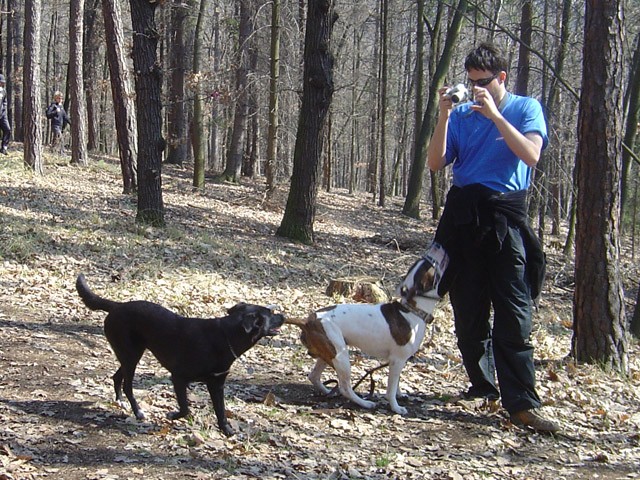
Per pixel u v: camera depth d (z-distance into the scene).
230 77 23.22
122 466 4.01
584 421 5.55
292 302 9.12
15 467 3.83
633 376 7.11
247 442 4.45
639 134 19.72
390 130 41.28
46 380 5.34
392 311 5.28
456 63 30.70
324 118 13.80
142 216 12.26
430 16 26.94
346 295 9.73
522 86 17.05
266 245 12.88
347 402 5.52
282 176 23.52
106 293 8.21
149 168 12.17
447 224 5.37
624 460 4.83
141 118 12.07
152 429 4.57
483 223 5.11
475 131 5.24
